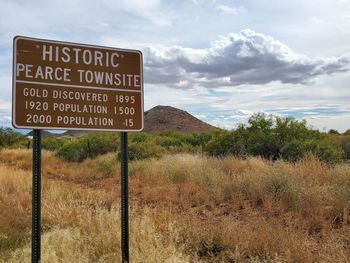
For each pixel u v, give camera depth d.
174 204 10.30
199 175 12.73
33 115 5.20
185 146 26.28
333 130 31.73
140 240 6.23
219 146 19.14
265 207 9.02
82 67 5.58
